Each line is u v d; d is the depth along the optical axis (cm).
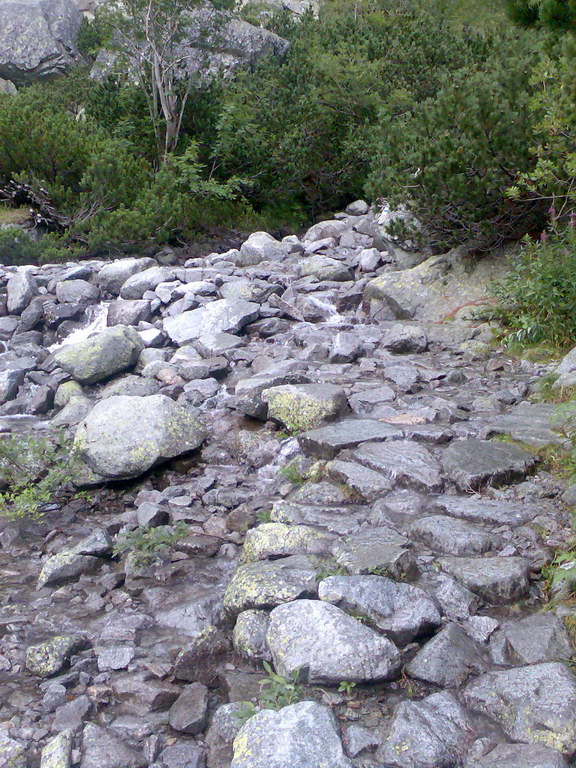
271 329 927
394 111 1678
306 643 361
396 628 371
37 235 1346
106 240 1294
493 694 333
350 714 335
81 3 2933
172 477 609
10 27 2467
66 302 1045
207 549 497
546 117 816
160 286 1041
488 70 1159
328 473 555
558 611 385
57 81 2294
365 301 1016
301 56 1906
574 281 797
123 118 1612
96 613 446
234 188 1574
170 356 882
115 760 324
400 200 1027
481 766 297
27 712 363
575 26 880
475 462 530
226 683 369
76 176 1421
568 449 545
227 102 1630
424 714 325
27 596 471
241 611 410
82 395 798
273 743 306
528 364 772
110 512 577
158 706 364
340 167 1617
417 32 1944
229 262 1186
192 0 1575
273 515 512
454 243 1031
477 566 418
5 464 632
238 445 639
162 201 1353
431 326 899
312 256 1161
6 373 843
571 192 858
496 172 920
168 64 1620
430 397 684
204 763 325
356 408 672
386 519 479
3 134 1398
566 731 307
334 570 418
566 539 445
